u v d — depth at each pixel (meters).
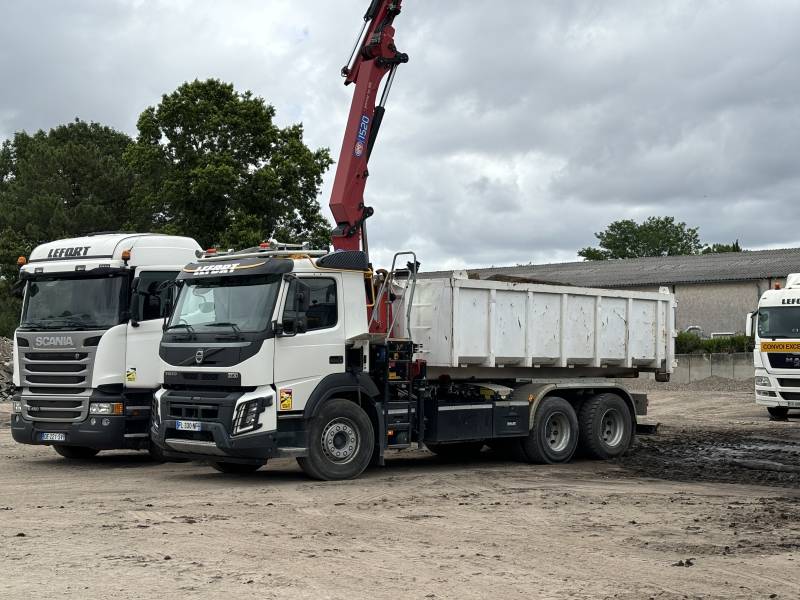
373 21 15.24
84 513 10.39
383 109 15.09
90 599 6.74
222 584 7.21
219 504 11.05
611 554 8.41
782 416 25.62
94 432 14.40
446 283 14.12
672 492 12.20
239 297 12.60
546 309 15.45
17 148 70.38
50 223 50.97
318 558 8.15
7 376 30.61
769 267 50.56
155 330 14.88
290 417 12.55
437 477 13.55
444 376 14.58
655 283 52.75
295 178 40.53
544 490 12.34
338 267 13.08
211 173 38.56
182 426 12.70
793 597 7.01
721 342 43.62
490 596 6.93
